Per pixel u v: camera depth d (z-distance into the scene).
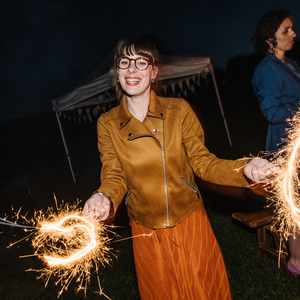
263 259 4.05
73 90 8.59
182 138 2.24
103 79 8.36
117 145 2.22
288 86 3.42
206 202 5.62
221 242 4.55
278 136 3.45
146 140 2.17
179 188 2.23
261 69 3.50
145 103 2.19
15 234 6.17
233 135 10.86
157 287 2.34
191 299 2.28
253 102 14.29
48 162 12.32
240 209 5.22
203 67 8.92
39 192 9.07
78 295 4.06
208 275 2.29
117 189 2.21
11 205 8.38
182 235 2.27
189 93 16.27
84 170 10.49
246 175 1.91
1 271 4.91
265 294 3.59
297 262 3.46
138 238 2.35
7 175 11.44
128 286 4.08
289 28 3.39
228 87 16.05
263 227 3.98
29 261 5.04
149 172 2.19
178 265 2.28
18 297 4.29
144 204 2.26
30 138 17.25
